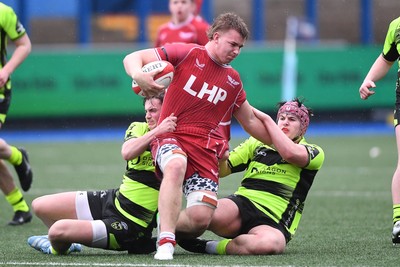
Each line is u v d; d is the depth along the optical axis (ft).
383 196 104.47
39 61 200.23
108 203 61.26
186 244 62.44
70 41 231.09
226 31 60.18
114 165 143.43
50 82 200.85
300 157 61.82
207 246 61.77
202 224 59.36
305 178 63.41
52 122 203.92
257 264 55.47
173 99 61.00
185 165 58.18
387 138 197.88
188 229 59.57
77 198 62.18
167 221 57.21
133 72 57.82
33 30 230.07
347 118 216.13
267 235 60.34
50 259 58.80
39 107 200.85
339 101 212.23
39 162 149.89
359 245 66.80
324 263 56.44
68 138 203.41
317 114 214.07
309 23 234.58
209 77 61.05
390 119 218.79
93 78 202.28
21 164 83.76
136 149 59.21
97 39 229.66
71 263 56.39
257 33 231.91
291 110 63.87
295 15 250.37
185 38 108.99
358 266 55.26
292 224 63.00
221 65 61.41
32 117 201.16
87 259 58.44
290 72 207.82
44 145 186.91
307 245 67.05
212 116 61.26
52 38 230.27
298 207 63.31
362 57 212.64
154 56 60.29
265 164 63.57
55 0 229.45
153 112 61.87
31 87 200.44
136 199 60.34
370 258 59.00
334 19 254.27
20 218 82.99
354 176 128.16
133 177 60.95
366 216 86.79
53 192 108.68
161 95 62.08
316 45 214.28
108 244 60.13
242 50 205.67
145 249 61.77
